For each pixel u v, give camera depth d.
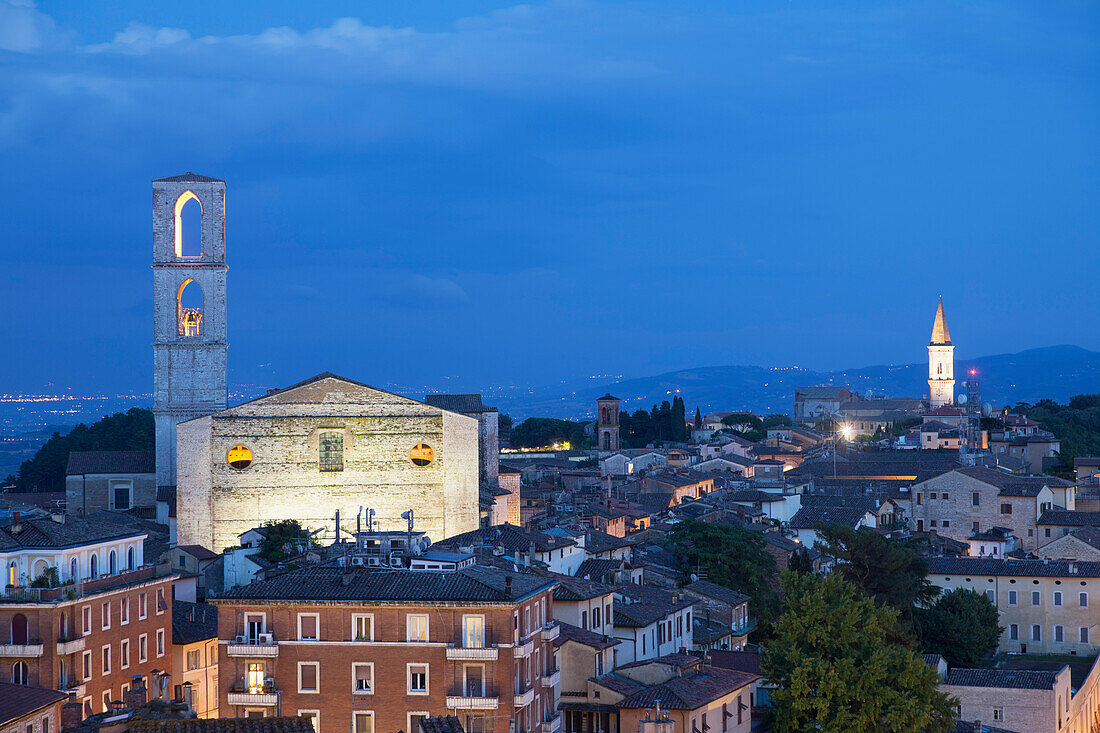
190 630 129.50
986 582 195.75
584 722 112.69
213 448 183.88
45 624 107.88
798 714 120.00
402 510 184.38
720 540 172.75
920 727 118.62
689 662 118.12
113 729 77.69
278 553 165.62
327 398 184.75
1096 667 171.00
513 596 101.62
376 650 102.00
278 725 77.88
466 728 100.62
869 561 174.38
